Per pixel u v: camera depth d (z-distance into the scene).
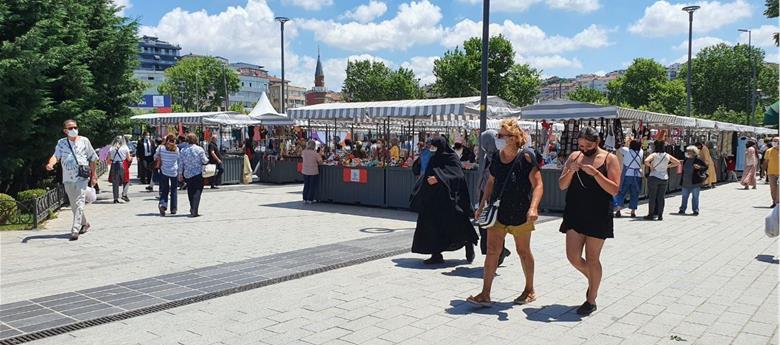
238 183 22.95
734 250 9.30
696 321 5.58
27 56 12.41
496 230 5.90
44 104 13.24
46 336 5.09
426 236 8.02
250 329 5.31
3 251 8.89
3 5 12.60
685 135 27.14
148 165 22.30
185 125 29.20
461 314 5.77
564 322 5.54
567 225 5.74
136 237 10.24
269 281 6.95
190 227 11.49
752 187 22.44
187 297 6.19
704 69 81.88
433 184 7.99
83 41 15.80
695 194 14.12
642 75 87.31
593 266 5.69
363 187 15.41
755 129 35.53
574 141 16.50
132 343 4.94
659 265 8.12
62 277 7.22
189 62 105.25
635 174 13.59
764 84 76.50
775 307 6.05
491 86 59.53
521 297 6.16
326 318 5.64
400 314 5.77
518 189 5.80
